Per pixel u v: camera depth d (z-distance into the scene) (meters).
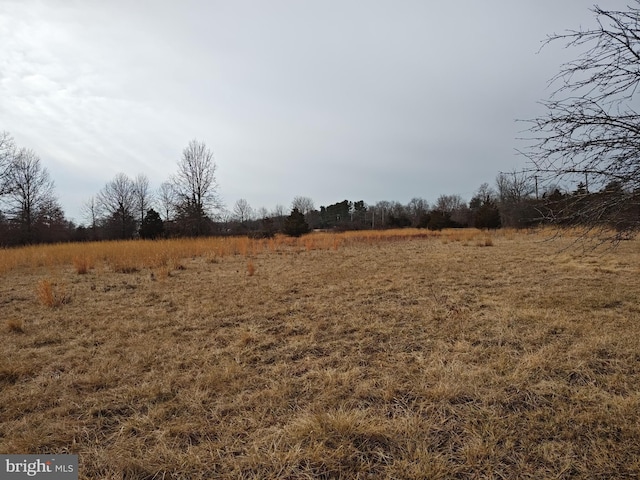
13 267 10.88
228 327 4.58
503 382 2.87
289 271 9.16
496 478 1.91
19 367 3.28
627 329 3.94
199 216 31.80
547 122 2.67
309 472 1.97
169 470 2.00
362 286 6.92
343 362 3.41
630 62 2.36
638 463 1.95
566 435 2.21
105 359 3.51
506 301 5.41
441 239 20.78
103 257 12.89
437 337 4.01
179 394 2.80
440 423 2.37
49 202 33.62
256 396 2.77
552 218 2.85
